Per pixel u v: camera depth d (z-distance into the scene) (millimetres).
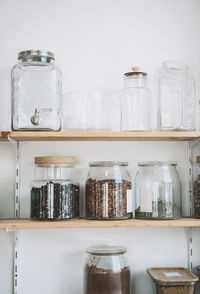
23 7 1768
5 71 1738
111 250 1586
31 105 1534
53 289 1693
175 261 1733
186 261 1734
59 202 1514
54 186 1518
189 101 1657
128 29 1789
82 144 1750
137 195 1614
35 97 1540
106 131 1618
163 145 1771
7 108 1724
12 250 1694
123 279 1556
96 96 1646
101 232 1726
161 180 1584
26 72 1550
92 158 1748
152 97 1742
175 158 1769
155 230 1740
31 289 1687
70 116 1644
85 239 1718
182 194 1755
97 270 1541
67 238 1714
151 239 1736
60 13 1776
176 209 1585
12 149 1722
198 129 1776
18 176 1711
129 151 1761
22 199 1707
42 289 1690
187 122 1643
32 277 1690
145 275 1722
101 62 1771
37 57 1544
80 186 1732
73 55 1767
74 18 1778
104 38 1779
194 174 1761
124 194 1548
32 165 1725
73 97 1649
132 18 1795
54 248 1707
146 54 1785
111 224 1469
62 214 1513
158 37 1796
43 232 1708
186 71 1679
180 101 1644
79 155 1746
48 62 1568
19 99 1535
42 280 1692
